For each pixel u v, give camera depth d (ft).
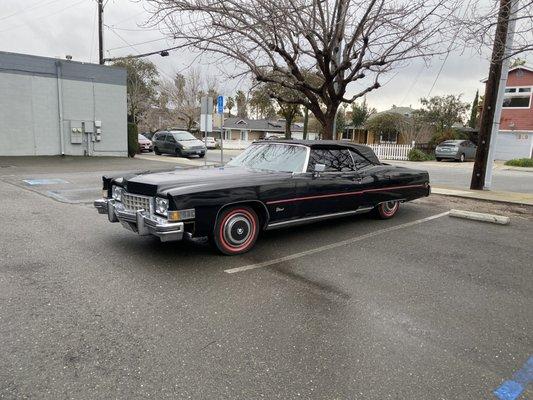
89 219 22.74
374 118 124.88
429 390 8.47
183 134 77.41
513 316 12.02
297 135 198.49
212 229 15.87
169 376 8.68
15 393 7.98
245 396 8.13
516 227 23.32
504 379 8.94
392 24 25.53
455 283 14.49
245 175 17.65
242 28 24.48
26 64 58.75
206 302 12.33
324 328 10.96
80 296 12.51
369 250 18.24
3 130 58.13
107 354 9.43
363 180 21.74
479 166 37.99
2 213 23.79
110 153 68.44
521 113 98.12
